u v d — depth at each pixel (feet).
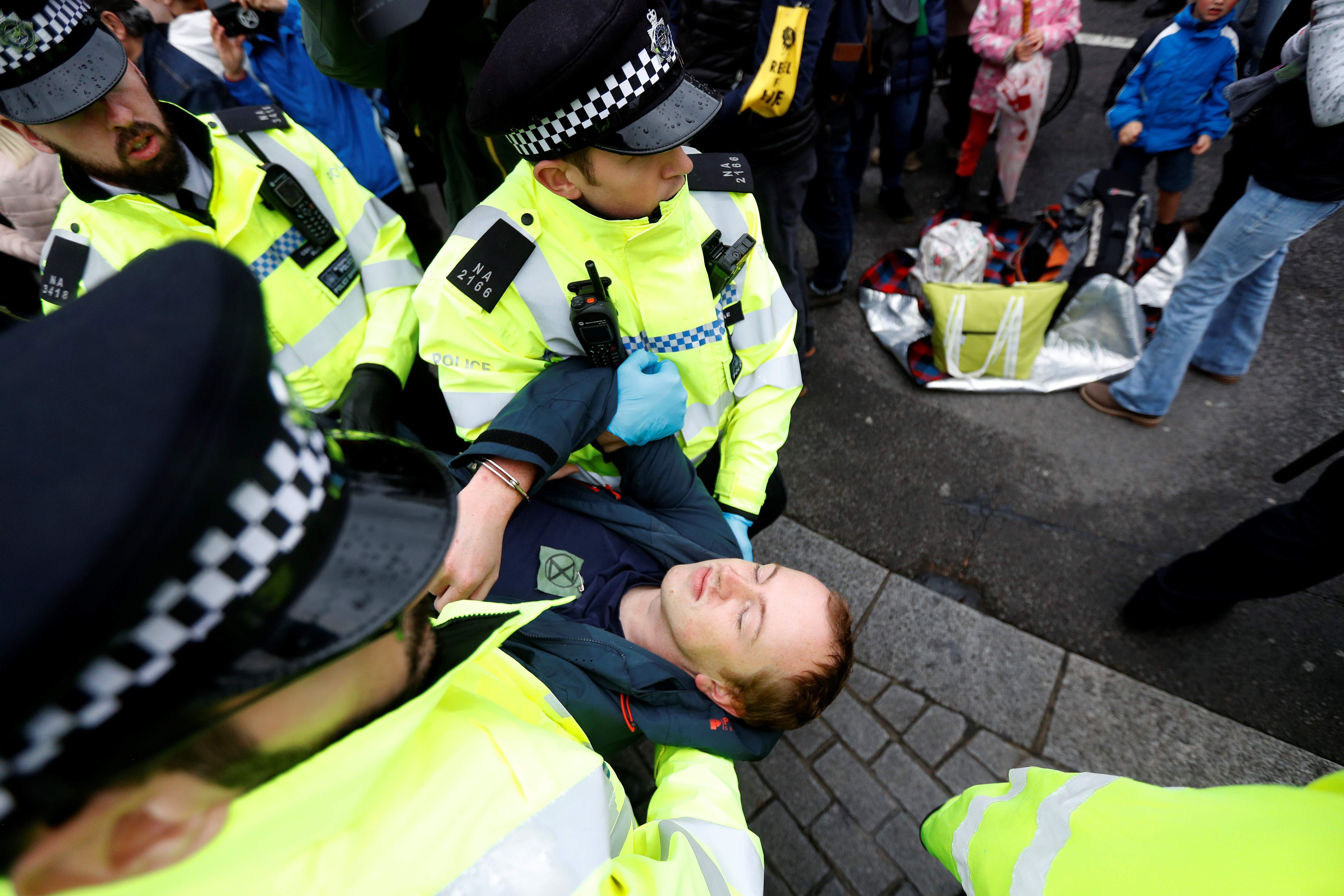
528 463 3.55
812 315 10.91
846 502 8.55
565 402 3.68
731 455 4.66
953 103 12.36
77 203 4.44
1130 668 6.74
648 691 3.62
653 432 4.03
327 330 5.22
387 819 1.59
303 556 1.21
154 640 0.97
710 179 4.10
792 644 3.77
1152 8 15.57
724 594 3.90
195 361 0.96
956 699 6.73
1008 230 10.54
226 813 1.30
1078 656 6.88
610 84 2.90
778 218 7.67
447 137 5.75
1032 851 3.05
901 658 7.08
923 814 6.07
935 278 10.05
